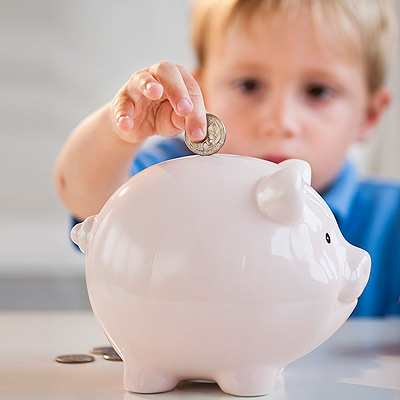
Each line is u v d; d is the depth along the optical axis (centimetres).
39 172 217
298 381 54
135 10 216
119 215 48
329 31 125
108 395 48
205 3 137
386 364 62
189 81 54
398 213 148
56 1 213
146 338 46
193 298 44
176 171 49
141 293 45
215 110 131
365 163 214
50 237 217
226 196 47
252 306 45
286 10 124
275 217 46
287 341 47
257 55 125
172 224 46
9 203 215
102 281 47
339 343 75
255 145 125
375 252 144
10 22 212
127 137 65
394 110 209
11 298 191
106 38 216
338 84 128
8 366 59
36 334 77
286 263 45
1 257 214
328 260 48
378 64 139
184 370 48
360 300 143
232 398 47
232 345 46
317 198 52
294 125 123
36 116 216
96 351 65
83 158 88
